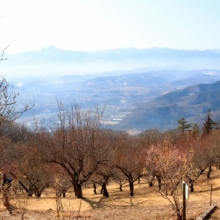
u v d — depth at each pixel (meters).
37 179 25.61
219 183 33.75
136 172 29.05
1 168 12.63
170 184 11.62
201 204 15.77
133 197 23.41
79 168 21.48
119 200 21.69
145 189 34.03
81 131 21.09
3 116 7.82
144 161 29.66
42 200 19.53
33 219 12.56
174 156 11.57
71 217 13.61
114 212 16.09
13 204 15.86
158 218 13.08
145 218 13.62
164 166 11.34
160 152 11.80
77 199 20.75
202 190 29.36
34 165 24.19
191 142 43.31
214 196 24.39
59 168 25.36
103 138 24.41
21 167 21.97
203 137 52.09
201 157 32.91
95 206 18.83
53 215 13.78
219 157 35.56
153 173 16.08
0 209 14.28
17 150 20.75
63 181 23.97
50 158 20.53
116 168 29.75
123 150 33.28
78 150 20.64
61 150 20.58
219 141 39.09
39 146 20.81
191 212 12.88
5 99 7.78
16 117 8.34
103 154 21.64
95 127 21.91
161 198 22.19
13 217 12.75
